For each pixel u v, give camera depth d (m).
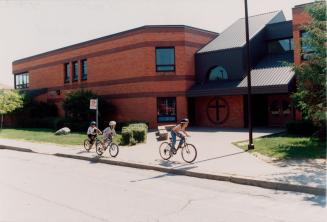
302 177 8.66
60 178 9.91
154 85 24.28
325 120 13.42
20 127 32.09
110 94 26.75
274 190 8.16
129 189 8.42
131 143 16.11
